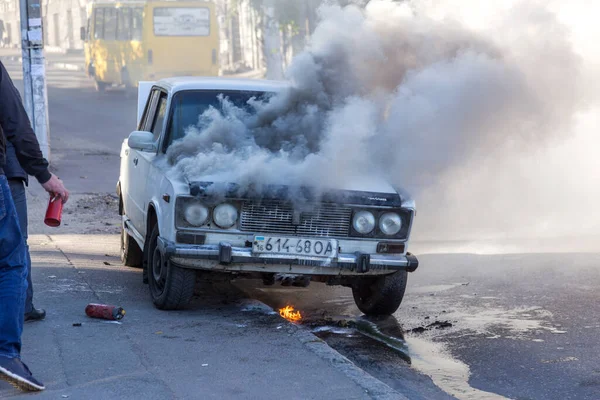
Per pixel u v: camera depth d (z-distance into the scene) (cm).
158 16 5662
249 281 1482
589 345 1088
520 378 973
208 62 5753
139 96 1647
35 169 901
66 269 1451
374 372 995
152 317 1132
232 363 933
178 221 1108
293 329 1077
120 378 870
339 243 1130
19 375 798
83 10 10050
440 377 978
